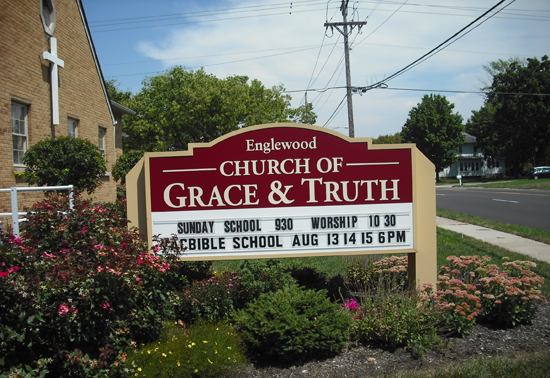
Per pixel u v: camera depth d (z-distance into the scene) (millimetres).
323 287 6930
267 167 5832
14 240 4094
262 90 37469
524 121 55188
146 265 4688
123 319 4441
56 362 3764
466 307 5074
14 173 10047
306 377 4281
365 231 5863
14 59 10273
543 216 17109
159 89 35406
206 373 4125
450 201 25562
